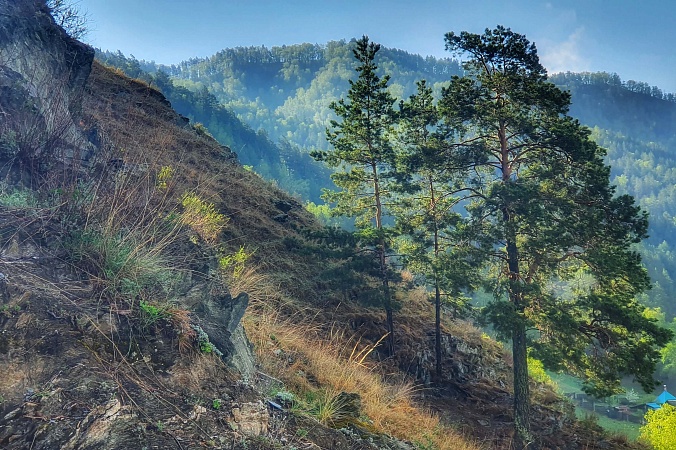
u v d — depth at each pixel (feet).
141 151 25.82
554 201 42.98
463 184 49.34
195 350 12.23
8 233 11.57
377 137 48.24
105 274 12.06
